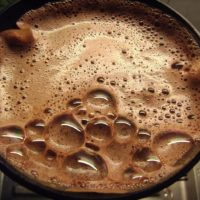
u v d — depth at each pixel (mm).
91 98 246
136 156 228
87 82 252
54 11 275
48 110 239
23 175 204
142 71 261
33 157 221
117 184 215
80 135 231
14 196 272
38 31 270
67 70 256
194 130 239
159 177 218
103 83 253
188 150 230
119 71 259
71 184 213
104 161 224
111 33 276
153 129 238
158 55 269
